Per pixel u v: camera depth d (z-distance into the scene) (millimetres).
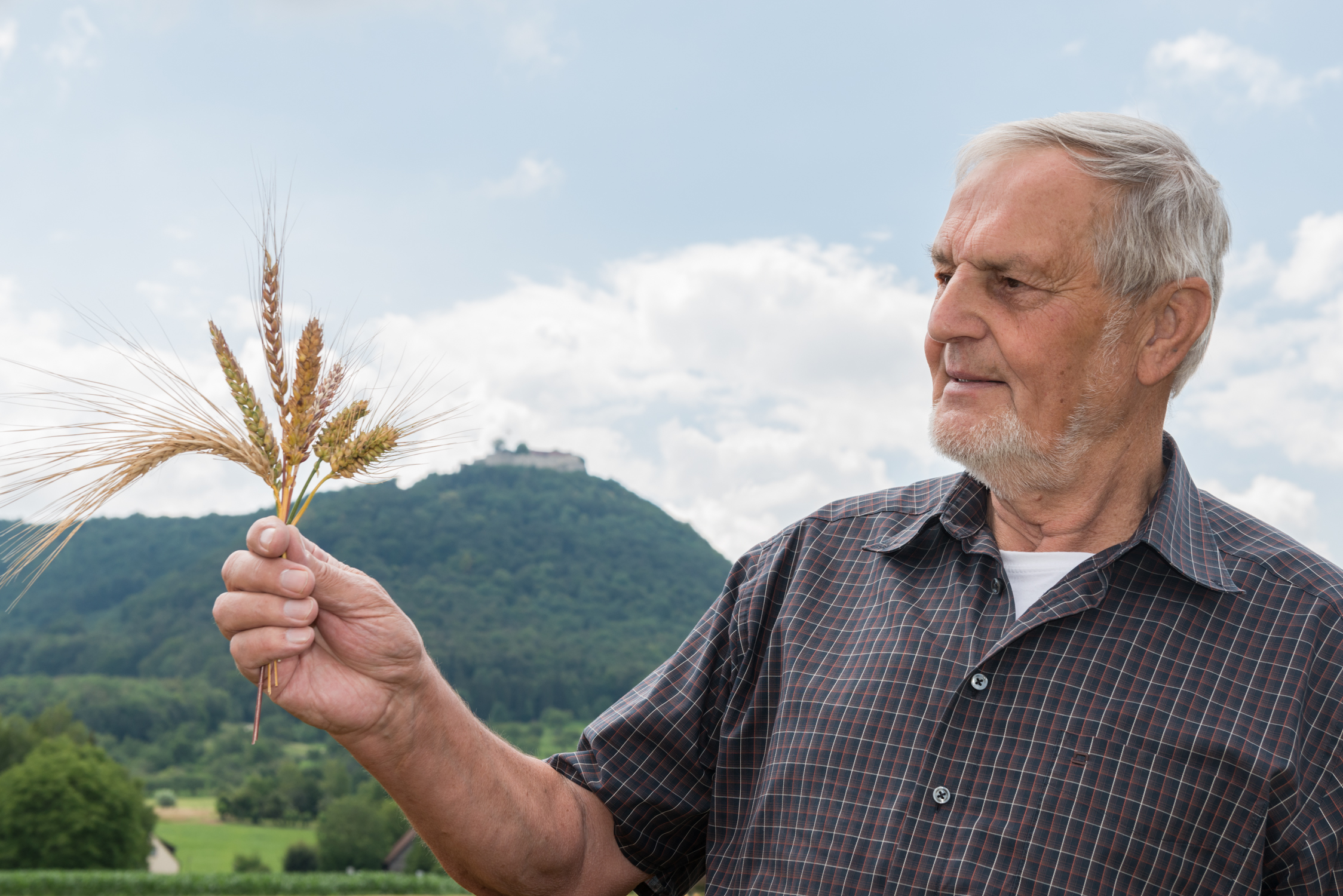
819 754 1696
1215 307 1733
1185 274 1645
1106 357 1641
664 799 1898
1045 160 1675
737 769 1851
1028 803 1506
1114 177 1633
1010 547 1812
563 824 1829
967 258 1696
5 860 72000
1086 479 1700
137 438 1300
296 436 1377
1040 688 1567
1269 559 1598
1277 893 1446
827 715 1729
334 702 1490
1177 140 1721
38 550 1210
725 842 1817
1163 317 1686
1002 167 1716
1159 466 1762
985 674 1608
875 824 1596
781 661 1877
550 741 114625
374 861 83000
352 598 1485
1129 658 1548
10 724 89812
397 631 1516
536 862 1774
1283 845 1424
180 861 81688
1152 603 1584
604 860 1918
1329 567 1576
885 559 1890
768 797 1740
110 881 45375
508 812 1719
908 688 1670
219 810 97875
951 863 1516
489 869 1736
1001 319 1662
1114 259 1616
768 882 1684
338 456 1375
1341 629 1493
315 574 1449
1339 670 1467
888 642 1748
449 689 1686
